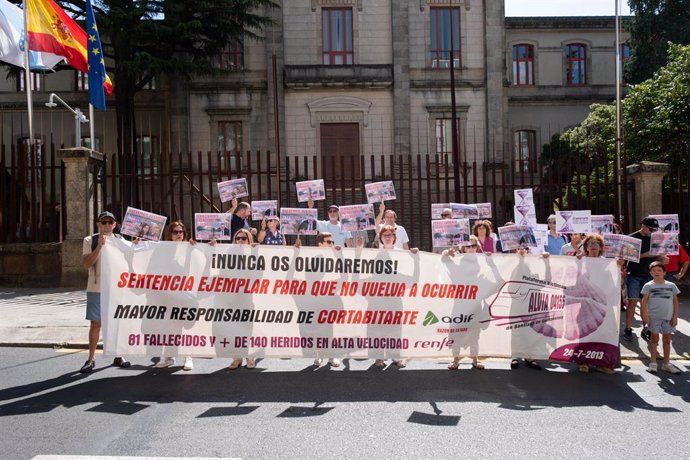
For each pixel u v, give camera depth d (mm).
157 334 6887
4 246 12930
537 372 7125
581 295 7184
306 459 4496
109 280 6836
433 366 7363
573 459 4520
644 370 7262
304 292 7020
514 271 7168
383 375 6898
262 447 4719
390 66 27547
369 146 27719
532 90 33344
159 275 6898
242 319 6973
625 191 12227
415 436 4969
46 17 15039
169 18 24062
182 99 27094
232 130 27578
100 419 5352
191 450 4648
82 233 12773
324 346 7020
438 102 27953
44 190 13023
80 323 9195
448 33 28156
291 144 27562
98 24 22828
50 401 5855
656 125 17562
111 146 30641
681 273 9305
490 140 27719
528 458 4535
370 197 10094
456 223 7473
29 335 8570
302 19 27844
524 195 9852
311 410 5617
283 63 27594
